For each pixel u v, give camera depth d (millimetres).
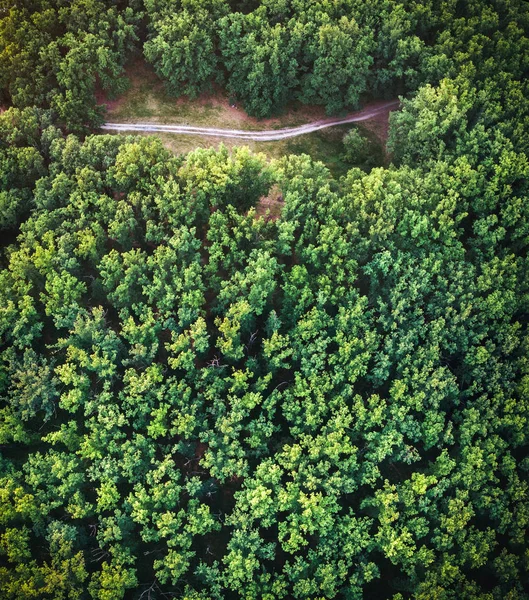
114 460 69000
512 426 76688
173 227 77812
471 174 82625
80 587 65312
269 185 83938
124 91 94438
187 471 74188
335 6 92750
